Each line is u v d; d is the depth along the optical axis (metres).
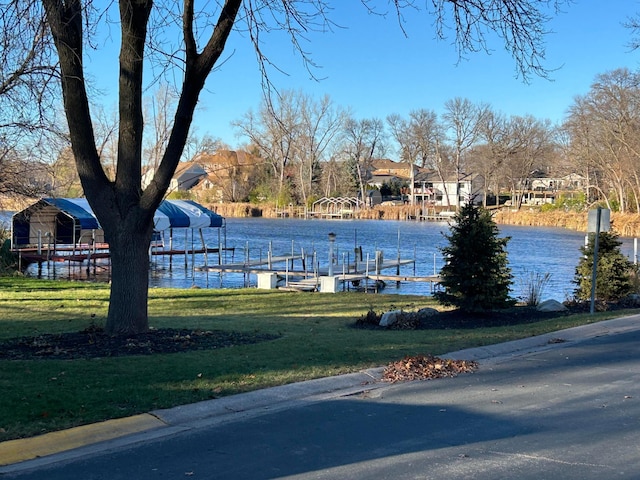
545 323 14.27
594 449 5.73
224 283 31.88
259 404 7.43
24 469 5.30
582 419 6.74
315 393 7.99
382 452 5.71
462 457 5.55
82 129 10.45
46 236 38.84
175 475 5.16
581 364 9.80
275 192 104.88
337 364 9.30
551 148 105.00
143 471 5.25
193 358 9.24
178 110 10.36
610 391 7.98
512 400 7.59
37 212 40.44
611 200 79.31
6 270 31.23
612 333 13.04
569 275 33.06
